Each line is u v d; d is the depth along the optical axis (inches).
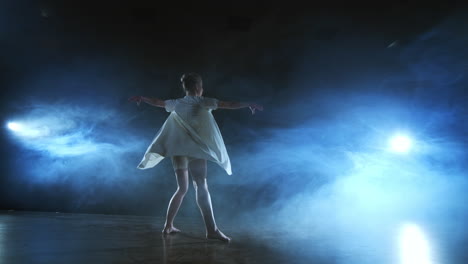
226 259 84.0
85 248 95.1
